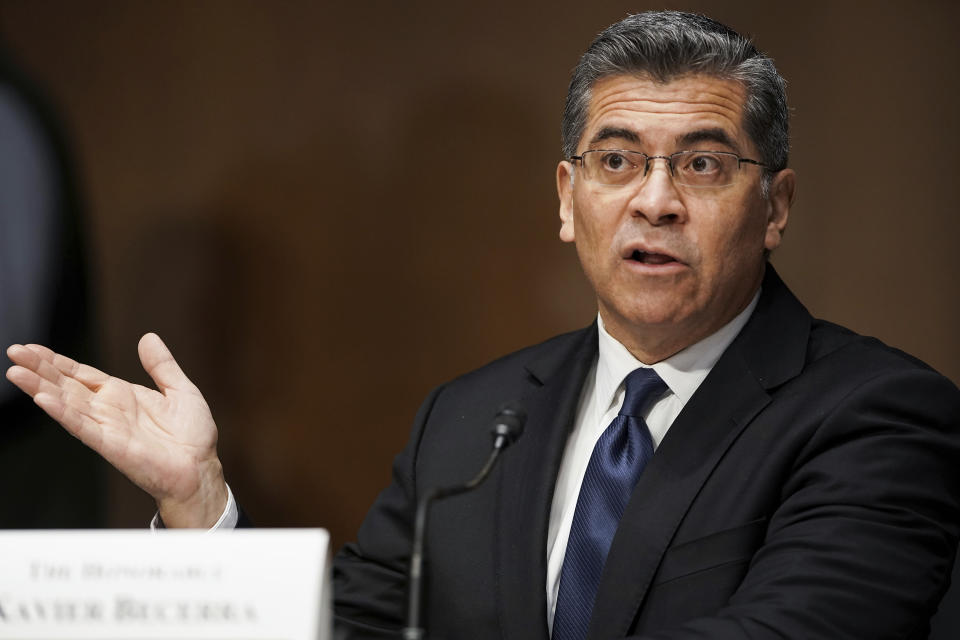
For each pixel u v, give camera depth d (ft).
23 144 33.27
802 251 47.80
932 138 47.16
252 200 50.19
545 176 48.78
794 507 19.38
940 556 18.98
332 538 49.52
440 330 49.34
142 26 50.52
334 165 49.90
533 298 48.83
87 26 50.47
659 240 21.08
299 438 49.85
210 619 13.46
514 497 22.12
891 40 47.47
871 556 18.24
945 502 19.45
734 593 19.36
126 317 49.67
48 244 32.63
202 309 49.96
